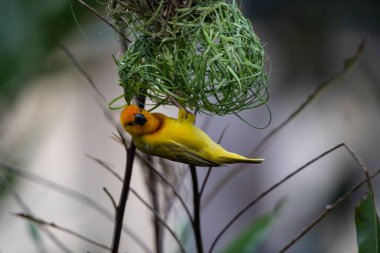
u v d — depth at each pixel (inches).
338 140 556.4
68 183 664.4
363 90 538.0
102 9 419.5
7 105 436.8
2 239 476.1
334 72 534.3
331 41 538.6
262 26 550.0
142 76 242.7
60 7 415.8
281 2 540.1
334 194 554.3
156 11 239.0
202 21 242.2
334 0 537.6
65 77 493.0
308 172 602.2
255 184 626.8
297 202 585.0
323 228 551.2
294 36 543.2
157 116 254.2
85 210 595.2
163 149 250.5
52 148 665.0
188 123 252.2
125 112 245.3
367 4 538.0
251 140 613.9
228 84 241.8
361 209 245.9
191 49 240.7
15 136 443.2
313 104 550.0
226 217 626.8
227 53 240.7
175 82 244.4
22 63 429.7
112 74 602.2
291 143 608.7
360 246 247.4
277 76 555.2
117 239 248.8
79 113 665.6
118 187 666.2
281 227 566.9
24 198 458.0
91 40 441.7
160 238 282.7
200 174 622.8
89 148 678.5
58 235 563.2
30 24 422.0
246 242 295.7
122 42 257.3
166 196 280.5
